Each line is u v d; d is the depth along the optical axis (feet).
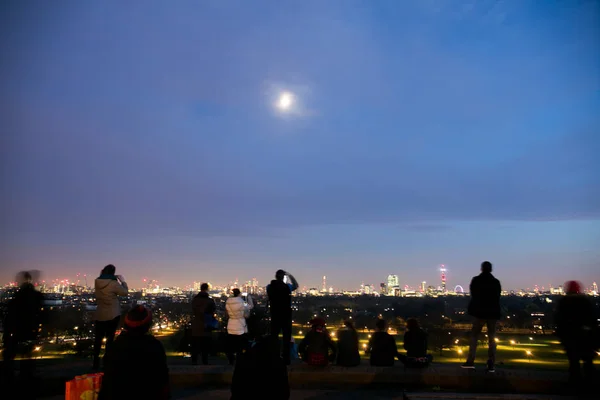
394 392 28.17
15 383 25.46
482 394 25.52
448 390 28.86
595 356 26.86
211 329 36.91
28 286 27.07
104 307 30.30
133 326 16.30
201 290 37.73
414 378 29.50
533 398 24.73
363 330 134.00
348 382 29.78
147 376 15.92
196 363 36.86
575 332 27.32
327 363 31.04
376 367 31.12
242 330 33.76
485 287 30.32
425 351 31.86
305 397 26.76
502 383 28.40
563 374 28.81
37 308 26.86
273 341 18.22
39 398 25.94
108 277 30.78
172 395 26.78
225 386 29.43
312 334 31.53
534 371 29.71
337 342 32.94
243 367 17.58
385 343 32.58
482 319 30.48
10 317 25.66
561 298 28.50
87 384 19.36
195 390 28.27
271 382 17.34
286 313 32.09
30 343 26.37
